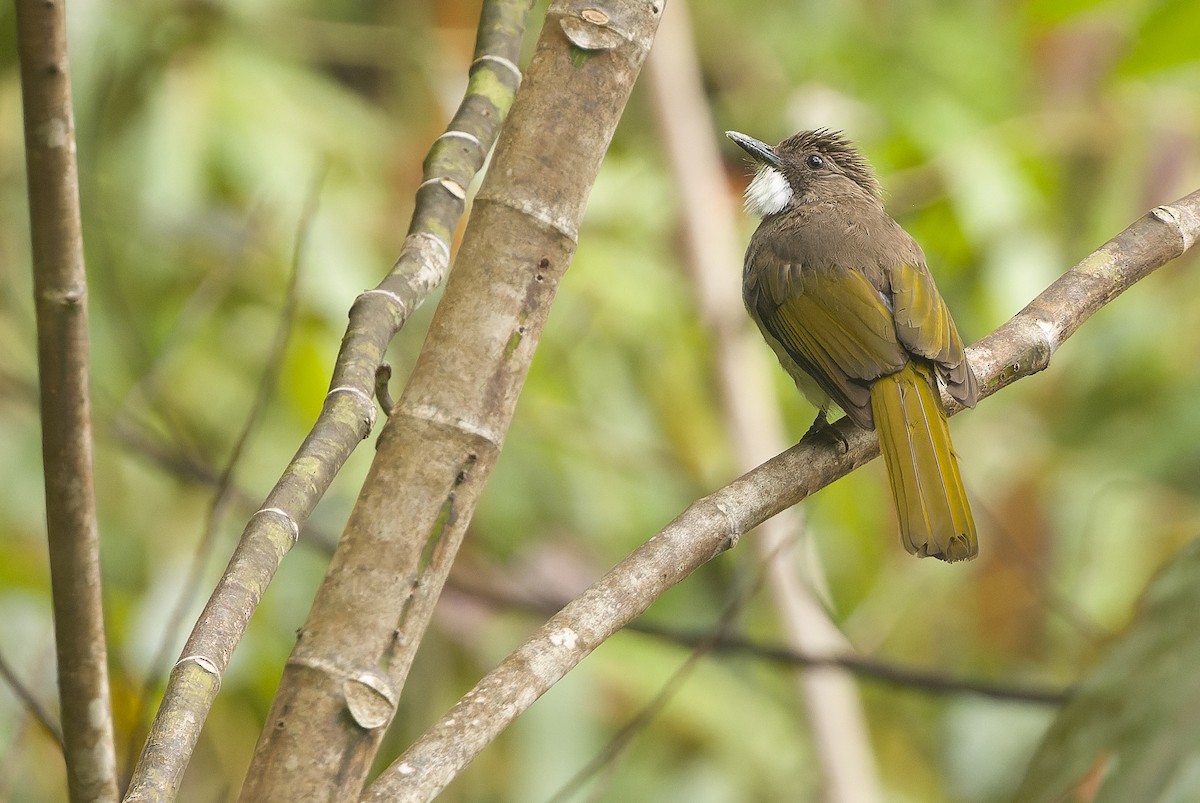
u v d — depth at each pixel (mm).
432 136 12516
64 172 4176
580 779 6809
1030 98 12219
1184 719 5117
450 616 10844
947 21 12617
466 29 13055
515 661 4551
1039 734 11984
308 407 10492
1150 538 11883
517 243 4262
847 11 13492
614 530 12305
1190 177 11812
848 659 8398
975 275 11906
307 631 3984
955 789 12172
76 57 10781
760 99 13734
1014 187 11344
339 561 4047
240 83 11766
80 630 4555
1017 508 12297
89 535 4492
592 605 4781
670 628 9570
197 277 10969
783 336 8367
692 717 11492
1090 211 12109
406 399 4180
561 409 12133
